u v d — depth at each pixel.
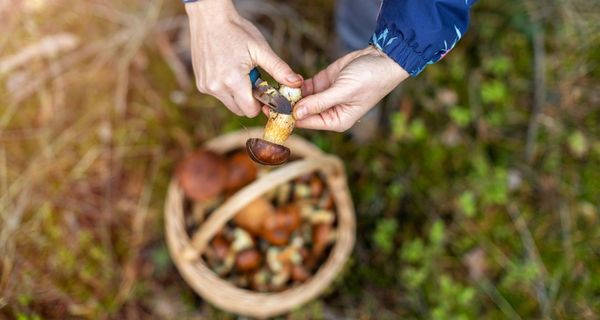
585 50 1.38
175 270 1.27
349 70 0.81
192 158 1.16
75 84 1.29
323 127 0.86
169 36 1.34
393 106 1.35
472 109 1.36
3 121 1.25
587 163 1.34
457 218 1.32
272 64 0.81
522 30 1.39
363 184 1.34
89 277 1.22
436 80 1.37
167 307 1.24
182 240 1.13
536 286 1.28
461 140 1.35
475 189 1.33
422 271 1.28
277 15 1.38
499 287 1.28
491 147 1.35
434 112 1.36
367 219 1.33
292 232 1.20
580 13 1.39
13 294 1.17
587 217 1.32
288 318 1.26
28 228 1.22
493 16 1.40
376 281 1.29
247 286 1.20
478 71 1.38
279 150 0.80
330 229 1.21
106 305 1.22
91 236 1.24
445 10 0.78
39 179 1.25
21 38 1.28
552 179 1.33
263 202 1.16
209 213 1.21
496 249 1.30
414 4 0.78
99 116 1.29
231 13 0.82
